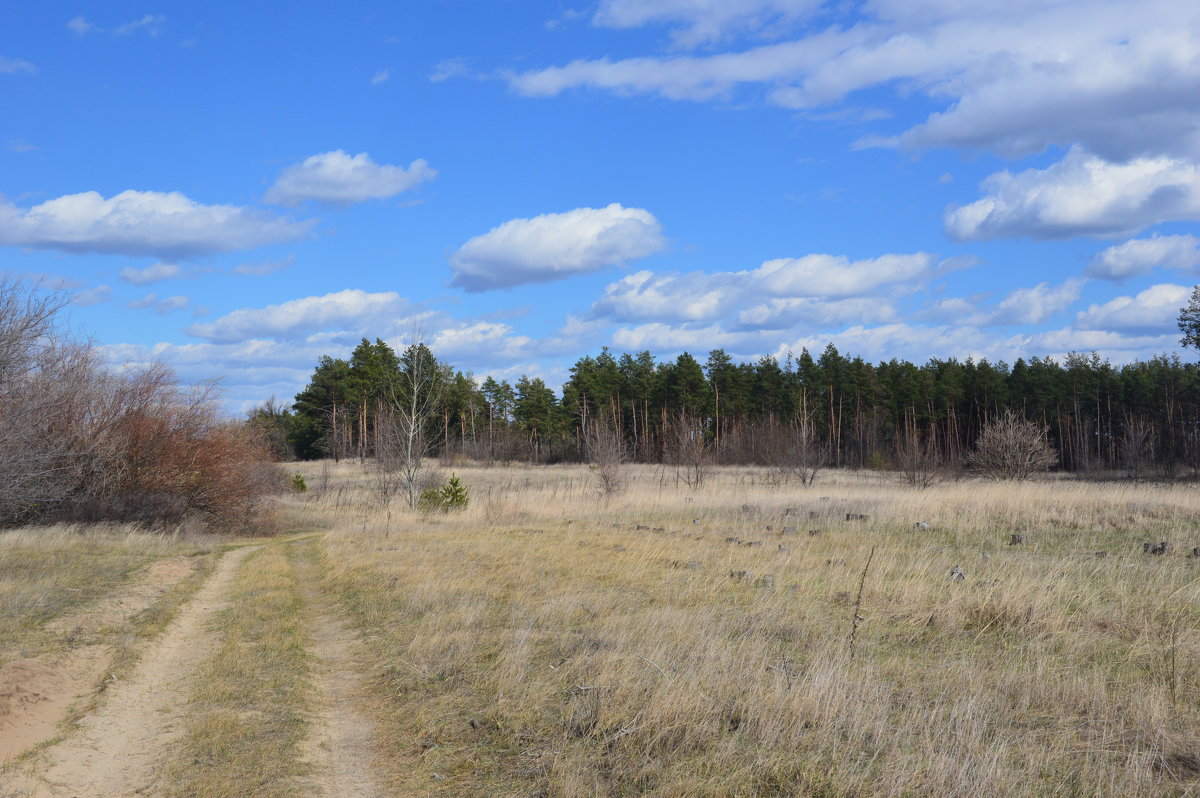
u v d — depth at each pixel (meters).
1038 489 25.59
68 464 20.23
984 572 12.01
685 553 15.09
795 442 42.12
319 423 76.50
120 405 24.97
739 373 79.44
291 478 48.28
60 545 17.55
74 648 9.15
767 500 28.23
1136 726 5.73
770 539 16.88
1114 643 8.02
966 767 4.95
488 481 52.00
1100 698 6.26
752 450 62.62
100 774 5.86
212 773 5.77
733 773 5.19
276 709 7.23
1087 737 5.68
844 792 4.83
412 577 13.59
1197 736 5.58
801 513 22.27
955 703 6.25
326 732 6.75
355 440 77.38
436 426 81.81
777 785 5.04
